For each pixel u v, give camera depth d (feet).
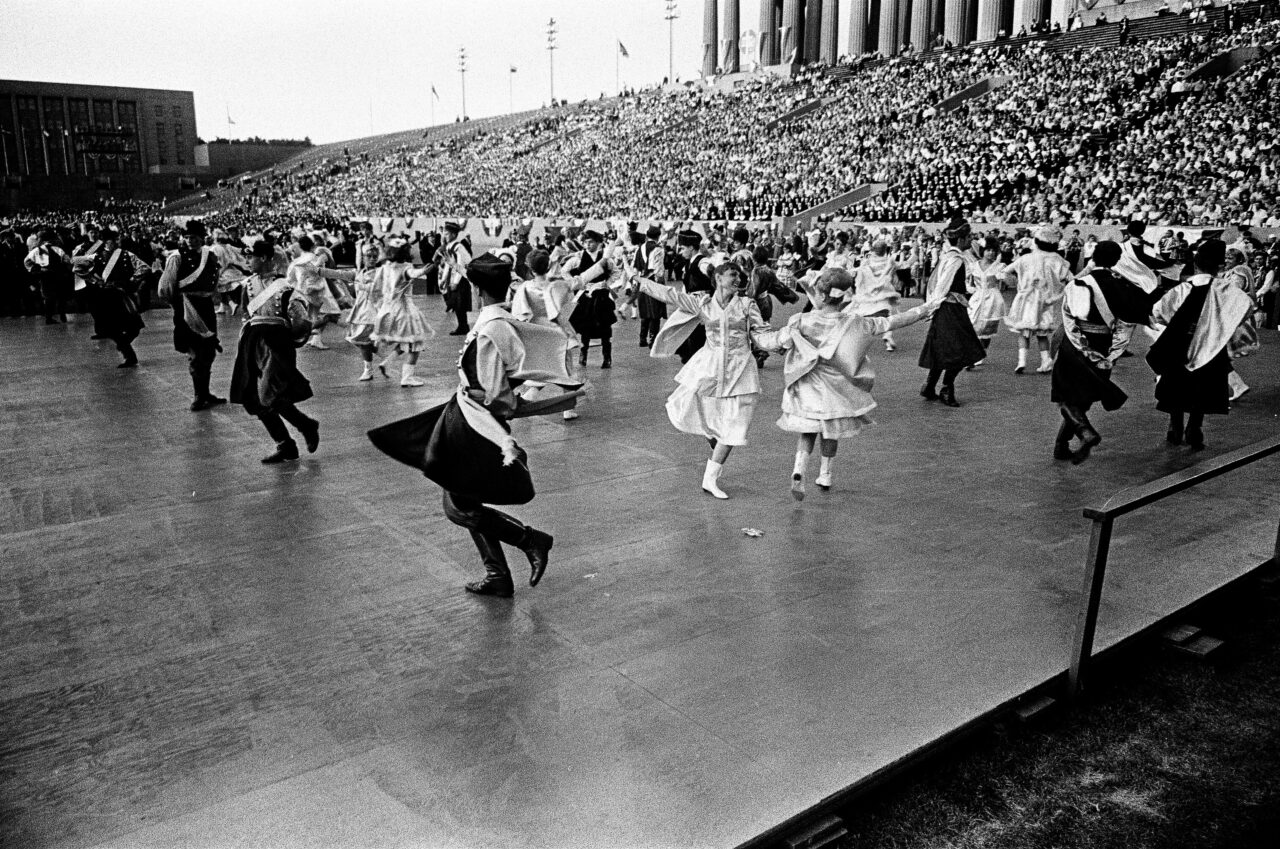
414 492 21.34
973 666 12.97
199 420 28.91
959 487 21.79
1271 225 73.31
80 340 46.98
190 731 11.39
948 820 10.41
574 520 19.33
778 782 10.32
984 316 39.45
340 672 12.85
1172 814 10.57
